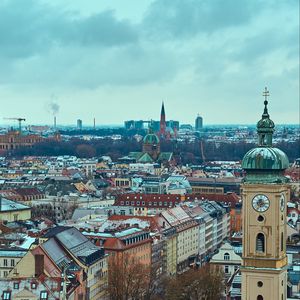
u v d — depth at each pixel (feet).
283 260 618.44
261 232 609.42
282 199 613.93
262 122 617.21
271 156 605.31
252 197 610.24
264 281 610.24
